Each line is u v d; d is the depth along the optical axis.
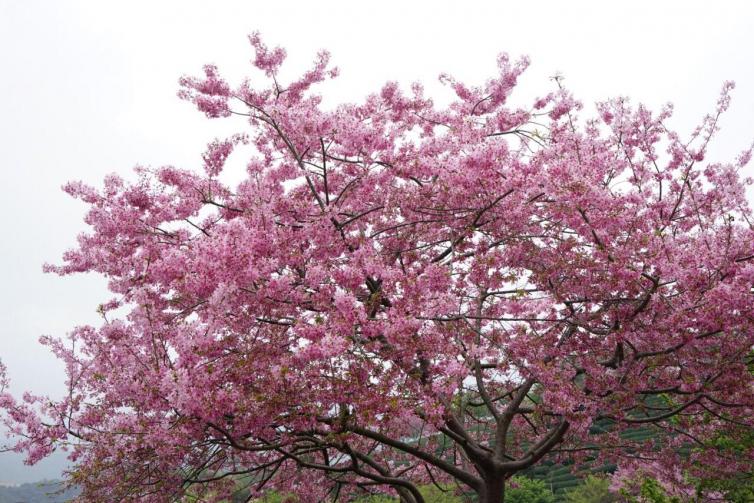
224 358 5.95
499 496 7.84
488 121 9.16
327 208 6.93
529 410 8.34
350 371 5.69
